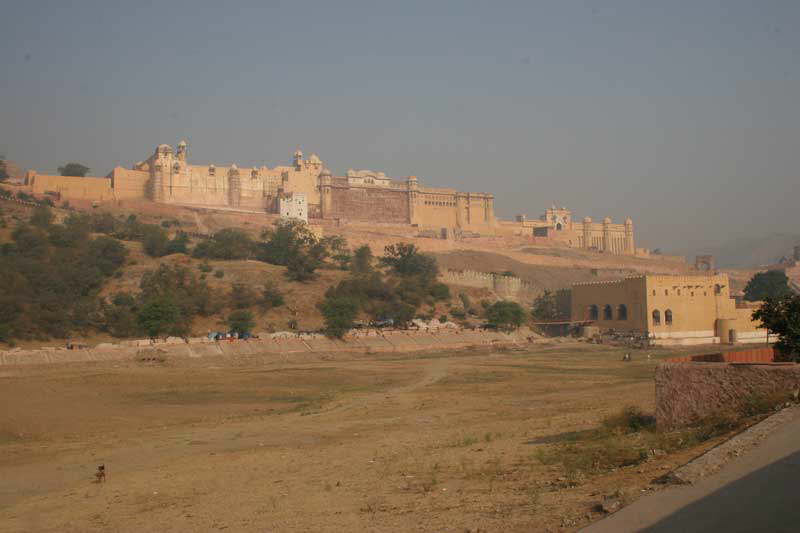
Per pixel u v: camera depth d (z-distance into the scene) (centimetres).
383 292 12538
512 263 18838
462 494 1639
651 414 2650
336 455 2556
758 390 1959
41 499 2156
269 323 11056
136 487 2211
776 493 1170
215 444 3173
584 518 1241
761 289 16338
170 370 7612
